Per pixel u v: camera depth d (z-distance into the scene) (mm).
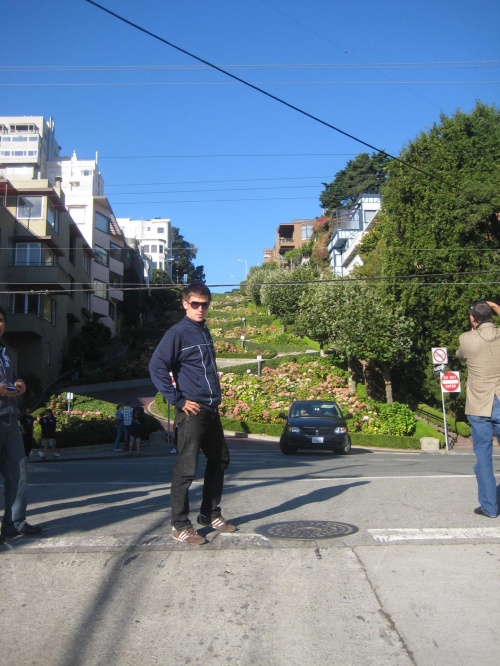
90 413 28297
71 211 59406
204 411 4816
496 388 5496
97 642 3330
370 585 3955
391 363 33969
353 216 82562
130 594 3883
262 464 14391
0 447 5055
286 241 130500
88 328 50750
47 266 38469
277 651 3209
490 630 3379
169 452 24312
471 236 30109
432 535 4934
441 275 29453
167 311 91312
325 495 6941
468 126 30547
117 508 6305
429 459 17516
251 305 87562
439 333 31125
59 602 3795
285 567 4258
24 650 3260
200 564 4336
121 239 74438
